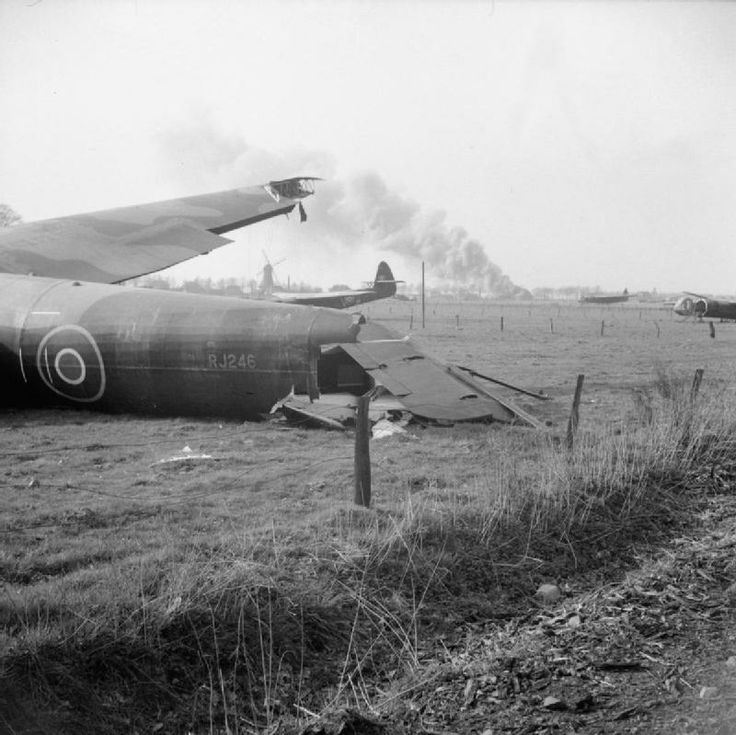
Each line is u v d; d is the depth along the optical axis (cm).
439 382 1516
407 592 689
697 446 1184
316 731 492
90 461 1128
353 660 591
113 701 505
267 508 873
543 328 5338
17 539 752
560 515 886
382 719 518
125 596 588
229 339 1445
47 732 464
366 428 860
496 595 723
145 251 2122
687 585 738
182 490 955
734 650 596
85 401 1577
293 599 626
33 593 598
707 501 1029
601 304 13288
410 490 957
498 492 884
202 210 2434
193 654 556
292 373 1416
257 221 2472
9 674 489
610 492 973
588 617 672
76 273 1931
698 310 6450
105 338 1512
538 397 1786
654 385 1731
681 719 491
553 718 507
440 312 8775
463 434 1327
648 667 574
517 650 602
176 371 1476
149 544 739
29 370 1580
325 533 768
